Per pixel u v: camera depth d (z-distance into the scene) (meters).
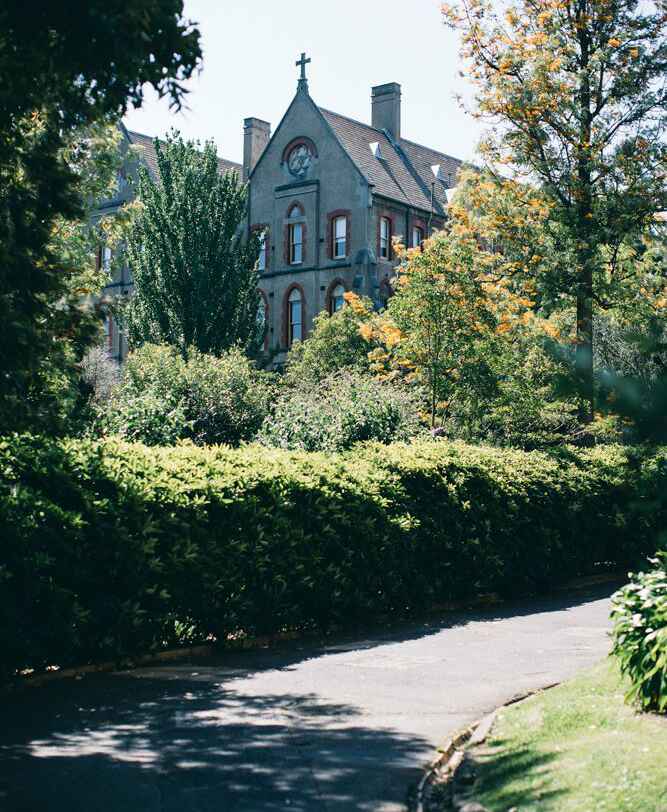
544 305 27.31
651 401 4.21
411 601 14.74
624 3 26.44
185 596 10.98
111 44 7.38
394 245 25.88
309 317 52.00
